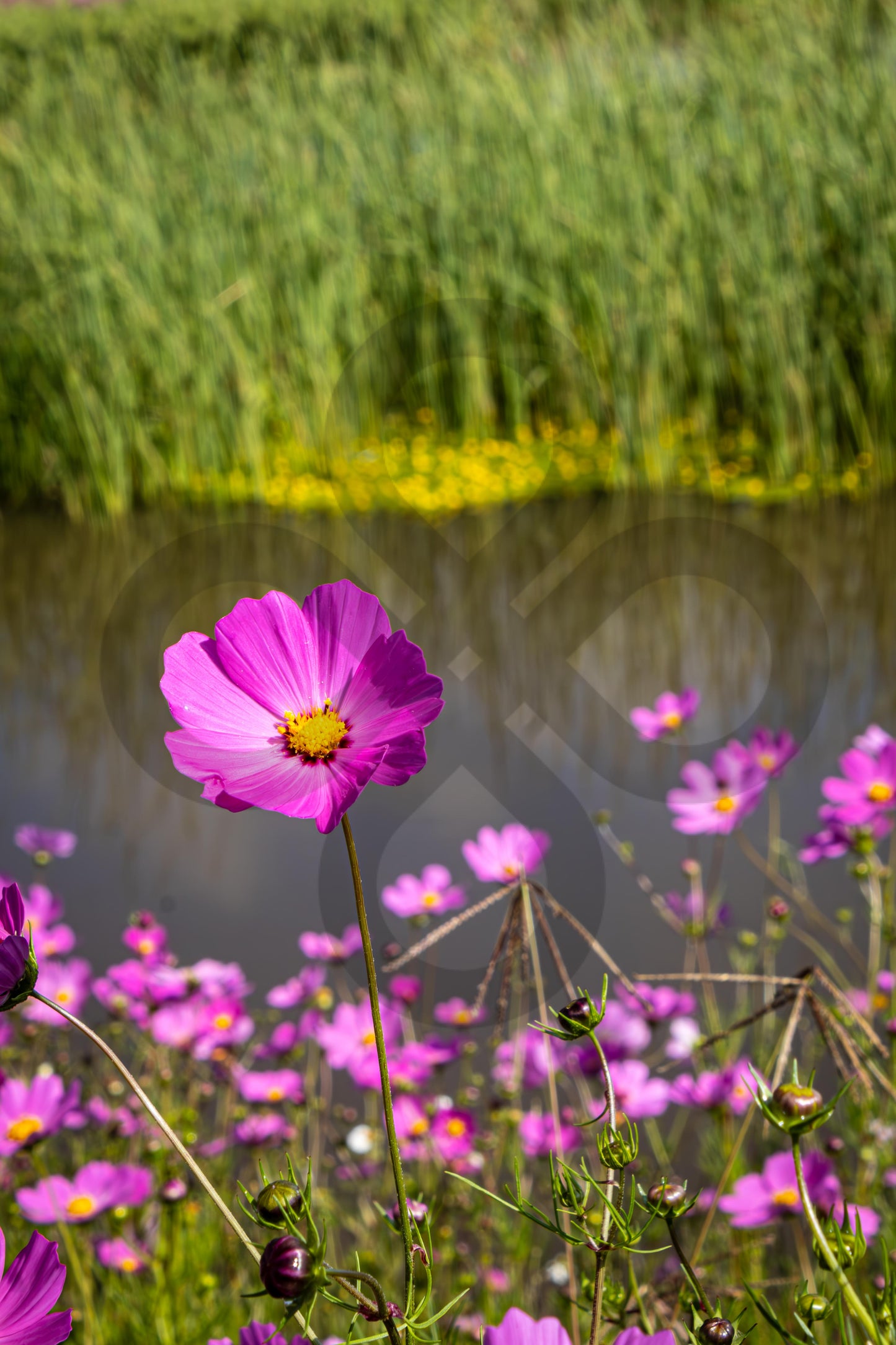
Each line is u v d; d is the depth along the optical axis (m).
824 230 5.52
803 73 6.04
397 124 6.71
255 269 5.92
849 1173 1.65
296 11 8.57
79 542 5.21
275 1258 0.59
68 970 1.93
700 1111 1.94
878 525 4.64
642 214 5.77
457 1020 1.91
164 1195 1.38
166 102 7.28
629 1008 1.67
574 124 6.27
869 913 2.24
